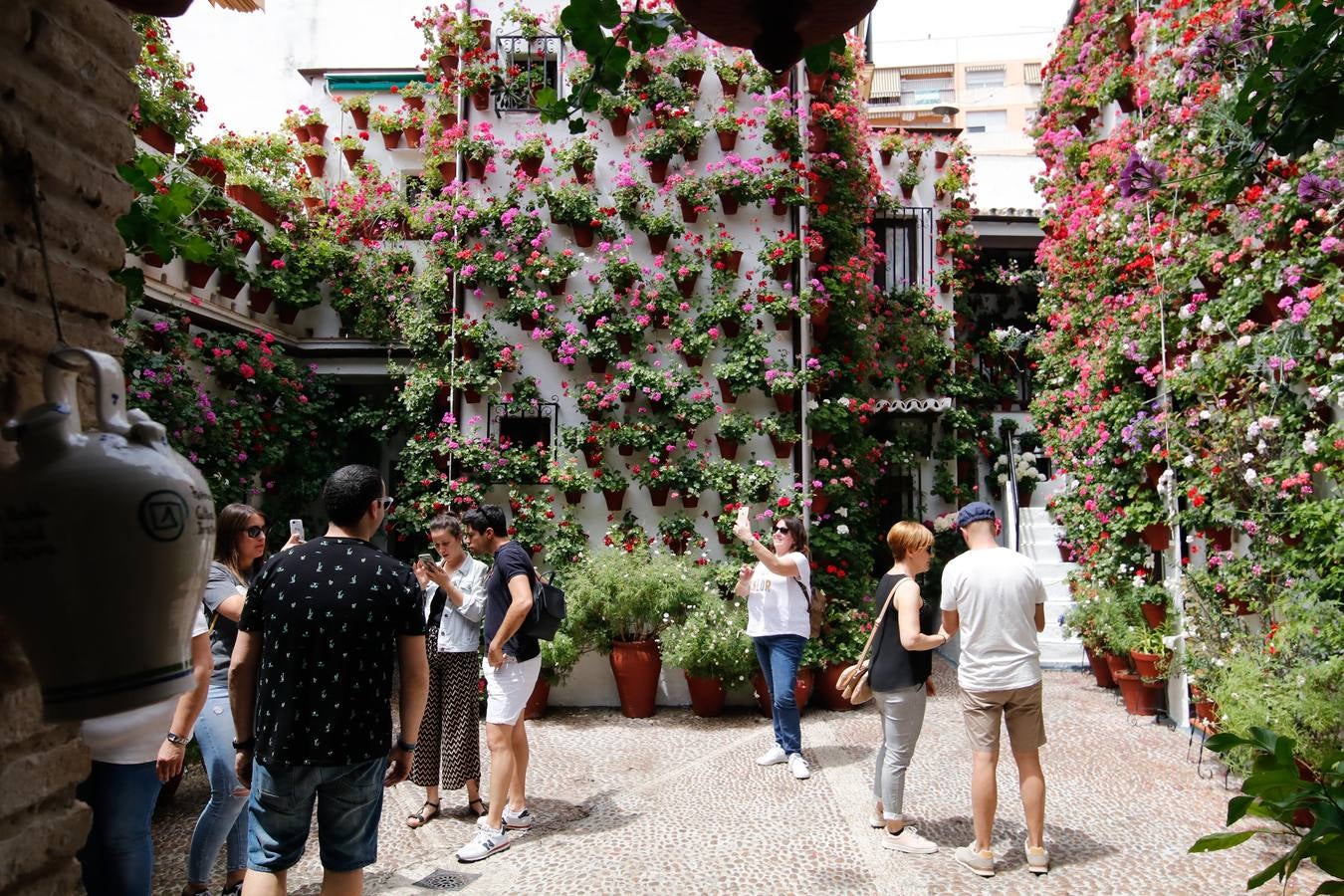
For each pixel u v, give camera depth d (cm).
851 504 851
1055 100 940
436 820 497
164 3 162
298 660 267
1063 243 868
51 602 108
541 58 880
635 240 841
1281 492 539
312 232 981
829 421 809
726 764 605
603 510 820
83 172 159
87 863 280
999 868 419
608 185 842
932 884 403
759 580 607
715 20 166
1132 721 700
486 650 507
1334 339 515
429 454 834
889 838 450
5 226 141
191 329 823
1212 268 613
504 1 858
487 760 628
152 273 725
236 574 392
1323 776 161
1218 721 552
